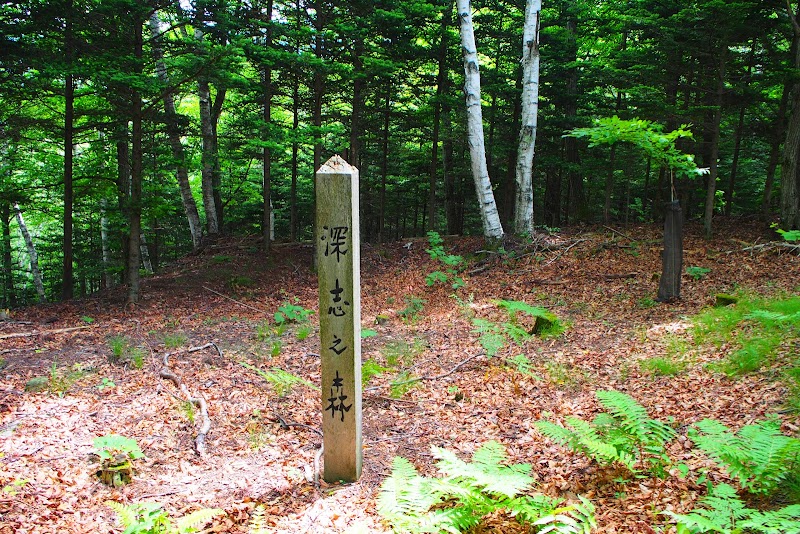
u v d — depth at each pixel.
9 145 15.53
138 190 12.79
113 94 12.28
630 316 9.80
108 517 4.38
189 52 11.96
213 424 6.38
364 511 4.36
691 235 15.00
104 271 19.20
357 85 16.02
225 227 24.42
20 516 4.21
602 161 17.58
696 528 3.23
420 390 7.39
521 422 6.07
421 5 14.70
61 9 11.30
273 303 13.81
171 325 11.44
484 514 3.80
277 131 13.91
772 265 11.45
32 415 6.39
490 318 10.77
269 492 4.84
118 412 6.62
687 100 15.95
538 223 25.25
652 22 13.45
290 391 7.46
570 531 3.27
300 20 15.74
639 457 4.68
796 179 13.59
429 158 22.94
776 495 3.85
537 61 15.38
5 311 12.30
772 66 13.32
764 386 5.77
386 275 15.97
